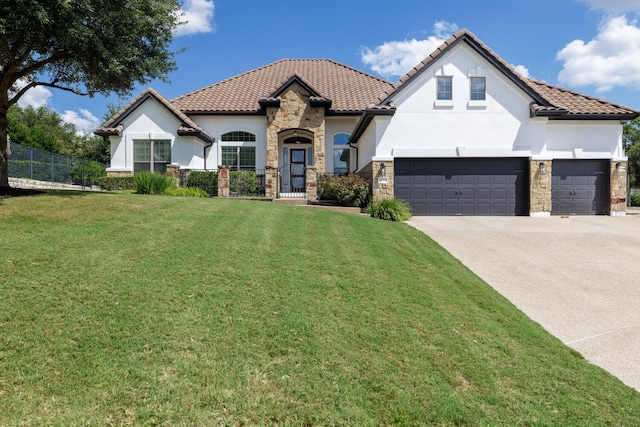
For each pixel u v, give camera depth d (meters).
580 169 18.69
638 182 43.22
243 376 3.73
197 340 4.22
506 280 8.29
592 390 4.17
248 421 3.20
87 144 51.03
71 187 24.56
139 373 3.61
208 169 21.44
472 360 4.50
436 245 11.05
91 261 6.05
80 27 9.12
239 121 22.69
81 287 5.12
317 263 7.38
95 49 10.11
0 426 2.92
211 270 6.24
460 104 17.67
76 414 3.09
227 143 22.70
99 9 9.69
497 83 17.66
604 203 18.61
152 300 4.98
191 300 5.12
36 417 3.04
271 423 3.21
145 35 11.48
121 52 10.41
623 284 8.08
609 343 5.46
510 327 5.68
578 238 12.52
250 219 10.54
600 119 18.20
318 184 19.33
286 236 9.09
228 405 3.35
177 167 19.14
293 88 21.89
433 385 3.92
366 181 18.53
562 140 18.59
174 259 6.56
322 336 4.61
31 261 5.81
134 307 4.75
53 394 3.28
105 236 7.49
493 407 3.69
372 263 7.95
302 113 21.84
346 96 23.67
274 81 25.62
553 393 4.04
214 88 24.88
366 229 11.47
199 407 3.29
